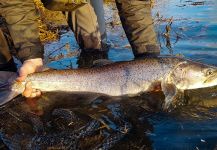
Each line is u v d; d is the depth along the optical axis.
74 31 1.41
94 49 1.38
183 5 2.22
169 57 1.01
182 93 0.96
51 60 1.30
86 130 0.79
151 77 0.99
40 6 2.02
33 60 1.01
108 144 0.72
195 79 0.99
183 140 0.72
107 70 1.01
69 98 0.98
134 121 0.82
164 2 2.41
